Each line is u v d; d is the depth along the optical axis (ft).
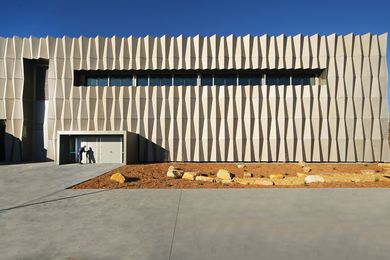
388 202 35.12
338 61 100.89
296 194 40.40
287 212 30.68
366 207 32.68
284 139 99.71
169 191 43.24
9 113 101.04
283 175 66.13
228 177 60.29
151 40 102.89
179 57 102.22
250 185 50.26
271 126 100.22
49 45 102.42
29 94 103.45
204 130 100.83
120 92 101.65
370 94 100.32
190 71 103.14
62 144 91.86
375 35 101.45
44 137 103.50
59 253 19.92
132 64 101.86
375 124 99.71
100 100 101.40
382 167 85.40
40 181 55.47
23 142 100.63
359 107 99.91
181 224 26.61
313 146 99.30
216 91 101.50
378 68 100.83
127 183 51.90
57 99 101.14
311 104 100.22
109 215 29.84
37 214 30.45
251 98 101.24
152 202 35.78
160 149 100.68
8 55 102.42
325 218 28.32
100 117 100.99
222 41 102.22
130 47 102.47
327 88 100.22
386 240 22.24
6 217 29.32
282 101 100.48
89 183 52.08
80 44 102.42
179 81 103.86
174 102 101.55
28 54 102.42
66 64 102.12
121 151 94.99
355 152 99.19
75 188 47.50
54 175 63.77
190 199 37.50
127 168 76.95
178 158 100.58
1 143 103.65
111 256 19.39
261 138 100.22
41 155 102.99
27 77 103.04
